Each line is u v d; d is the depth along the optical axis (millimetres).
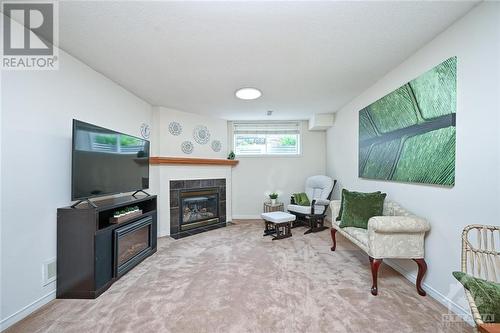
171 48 2025
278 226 3504
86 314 1667
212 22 1661
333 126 4430
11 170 1607
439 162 1806
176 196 3938
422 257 1931
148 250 2799
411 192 2186
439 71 1802
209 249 3061
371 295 1916
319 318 1611
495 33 1405
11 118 1617
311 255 2826
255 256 2797
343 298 1867
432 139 1879
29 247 1712
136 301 1831
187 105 3801
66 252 1898
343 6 1496
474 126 1540
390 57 2205
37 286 1756
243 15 1584
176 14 1573
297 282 2135
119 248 2352
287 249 3049
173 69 2455
